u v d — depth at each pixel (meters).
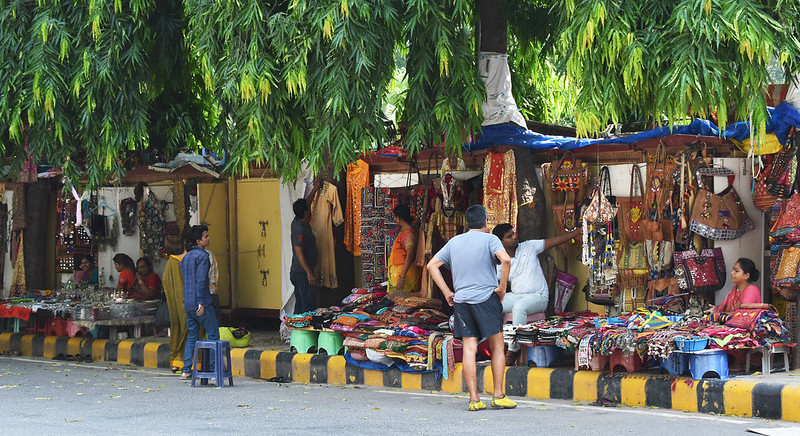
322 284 19.14
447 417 11.81
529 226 15.69
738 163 14.38
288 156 14.55
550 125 18.52
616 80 12.20
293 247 18.23
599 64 12.20
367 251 18.34
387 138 14.60
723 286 14.50
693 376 12.29
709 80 11.52
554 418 11.60
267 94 13.83
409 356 14.62
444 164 16.59
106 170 17.19
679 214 14.38
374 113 13.96
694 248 14.68
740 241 14.46
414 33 13.96
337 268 19.27
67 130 16.41
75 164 17.86
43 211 23.97
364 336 15.41
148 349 18.41
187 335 16.67
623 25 11.90
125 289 20.70
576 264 16.06
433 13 13.43
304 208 18.31
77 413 12.41
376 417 11.88
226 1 14.16
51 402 13.43
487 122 15.42
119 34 15.89
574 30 12.20
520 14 19.17
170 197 21.50
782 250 13.46
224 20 14.25
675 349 12.35
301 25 13.81
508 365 14.30
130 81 16.33
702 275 14.27
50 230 24.28
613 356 13.21
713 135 14.26
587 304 15.96
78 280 22.55
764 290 14.46
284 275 19.56
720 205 14.25
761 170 14.02
